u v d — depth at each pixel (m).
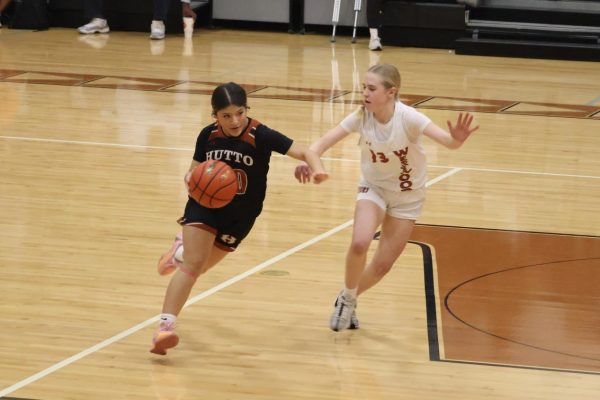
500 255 8.21
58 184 10.05
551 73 17.70
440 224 9.07
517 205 9.80
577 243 8.60
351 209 9.53
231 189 5.75
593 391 5.67
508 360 6.11
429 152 11.95
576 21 20.33
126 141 11.95
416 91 15.55
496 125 13.42
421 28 20.41
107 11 21.38
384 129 5.99
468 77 17.00
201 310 6.85
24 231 8.54
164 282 7.42
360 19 21.70
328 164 11.25
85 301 6.96
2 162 10.83
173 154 11.40
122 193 9.81
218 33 21.66
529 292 7.35
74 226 8.72
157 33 20.36
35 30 21.11
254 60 18.22
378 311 6.93
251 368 5.91
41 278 7.40
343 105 14.34
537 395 5.60
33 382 5.59
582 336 6.52
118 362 5.93
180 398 5.45
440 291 7.34
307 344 6.32
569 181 10.77
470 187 10.42
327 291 7.33
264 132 5.86
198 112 13.66
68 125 12.70
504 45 19.39
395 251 6.32
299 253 8.20
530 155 11.88
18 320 6.55
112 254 8.02
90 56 18.02
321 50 19.67
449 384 5.73
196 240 5.89
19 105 13.76
